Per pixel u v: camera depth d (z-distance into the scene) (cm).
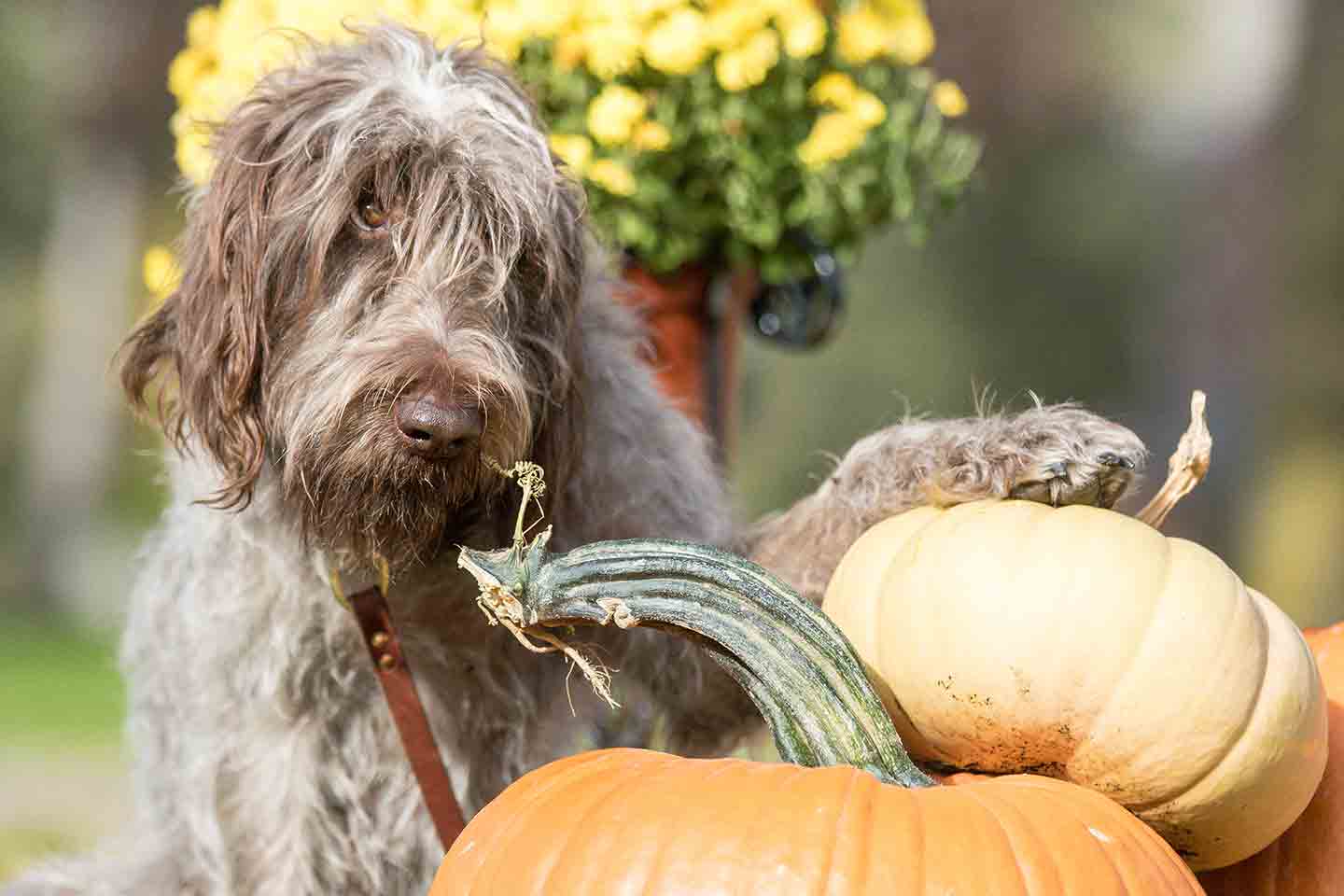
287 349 474
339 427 442
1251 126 2527
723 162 659
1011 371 2952
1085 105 3000
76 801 1181
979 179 802
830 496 504
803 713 389
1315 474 2505
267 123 486
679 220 655
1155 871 368
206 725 507
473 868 385
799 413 2825
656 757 397
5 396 3638
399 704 488
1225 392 2462
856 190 676
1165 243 2892
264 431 476
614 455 516
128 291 3478
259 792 503
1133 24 2859
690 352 675
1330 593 2405
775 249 685
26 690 1786
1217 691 384
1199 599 390
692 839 359
